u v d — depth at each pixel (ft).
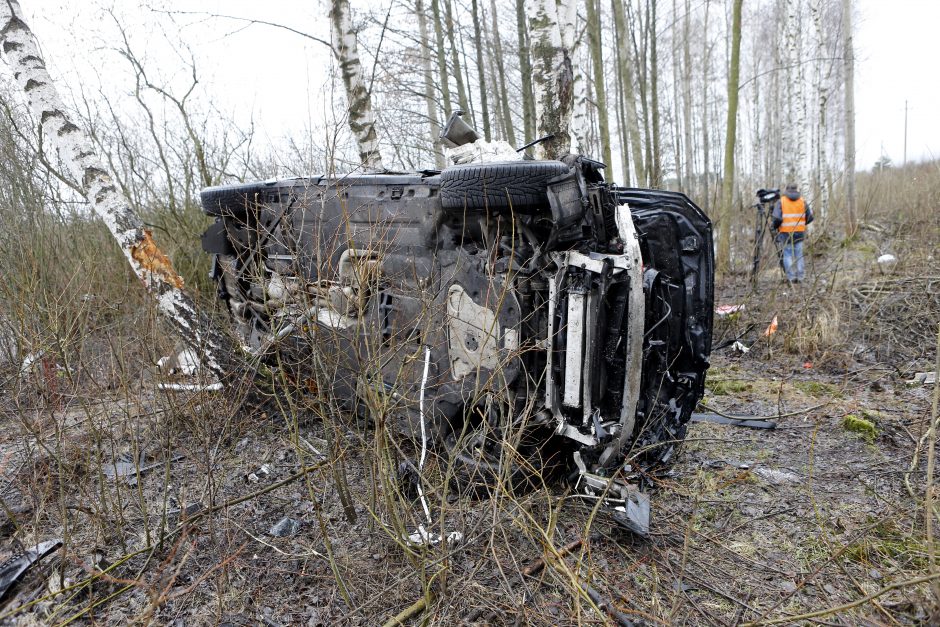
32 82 12.59
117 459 12.60
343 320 12.42
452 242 11.10
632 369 9.82
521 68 40.86
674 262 12.17
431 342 11.28
